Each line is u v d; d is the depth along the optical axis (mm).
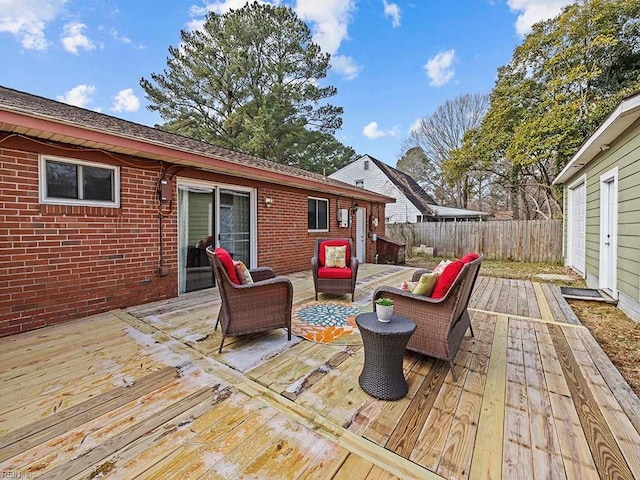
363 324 2273
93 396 2160
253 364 2666
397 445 1723
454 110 23219
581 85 11922
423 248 12977
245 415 1977
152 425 1870
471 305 4664
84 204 3865
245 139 15125
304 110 16500
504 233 11508
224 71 15211
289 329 3197
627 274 4484
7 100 3586
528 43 12656
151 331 3402
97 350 2908
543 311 4352
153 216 4590
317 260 4949
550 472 1550
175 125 15305
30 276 3455
